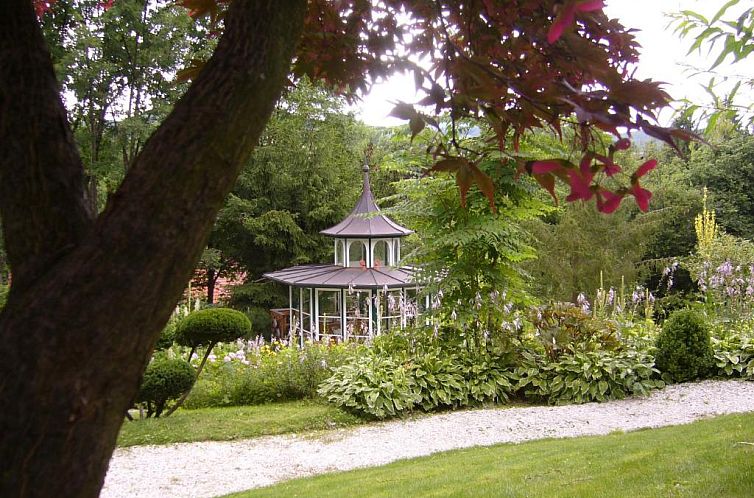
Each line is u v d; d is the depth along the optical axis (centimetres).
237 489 476
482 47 150
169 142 98
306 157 1897
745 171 1703
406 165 726
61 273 91
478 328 791
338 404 707
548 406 720
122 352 90
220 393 788
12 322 89
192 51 1678
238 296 1850
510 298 779
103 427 89
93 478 89
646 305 983
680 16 168
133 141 1641
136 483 495
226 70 102
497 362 771
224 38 106
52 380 86
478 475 427
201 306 1504
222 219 1831
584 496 342
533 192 681
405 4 165
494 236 711
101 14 1559
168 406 746
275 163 1881
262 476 506
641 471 378
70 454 86
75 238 100
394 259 1305
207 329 695
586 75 114
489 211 723
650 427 598
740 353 788
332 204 1898
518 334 793
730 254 1130
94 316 89
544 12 131
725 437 445
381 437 615
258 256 1914
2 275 1314
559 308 799
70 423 86
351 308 1264
